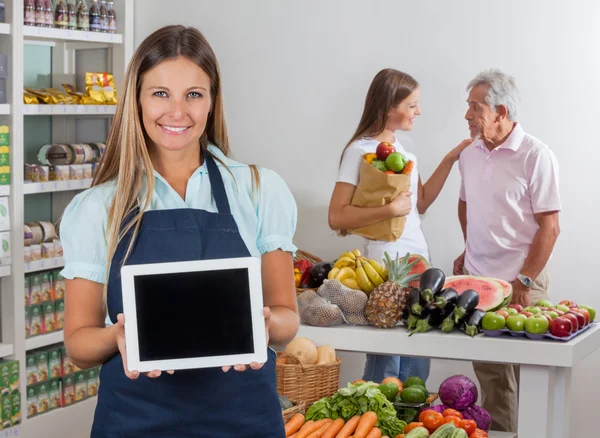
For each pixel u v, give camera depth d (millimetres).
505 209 3920
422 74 4297
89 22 4402
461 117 4195
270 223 1758
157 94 1634
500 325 2865
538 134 4129
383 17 4375
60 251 4215
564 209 4105
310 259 4062
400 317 3010
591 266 4074
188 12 4805
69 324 1665
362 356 4543
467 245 4078
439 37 4262
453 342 2881
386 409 2705
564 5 4035
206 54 1667
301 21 4559
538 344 2803
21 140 3932
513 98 3887
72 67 4703
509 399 3930
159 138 1645
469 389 2859
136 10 4922
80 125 4684
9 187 3908
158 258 1649
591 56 4012
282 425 1729
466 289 3076
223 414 1667
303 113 4605
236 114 4746
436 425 2672
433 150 4238
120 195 1659
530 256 3893
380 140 4145
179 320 1494
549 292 4148
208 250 1665
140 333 1486
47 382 4164
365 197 3967
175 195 1724
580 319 2980
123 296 1489
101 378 1695
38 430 4055
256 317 1508
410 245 4074
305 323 3100
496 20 4156
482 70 4195
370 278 3152
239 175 1764
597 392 4062
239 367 1501
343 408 2715
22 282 3971
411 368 3994
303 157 4625
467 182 4039
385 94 4094
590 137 4043
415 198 4172
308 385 2979
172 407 1651
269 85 4656
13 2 3852
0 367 3857
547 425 2877
